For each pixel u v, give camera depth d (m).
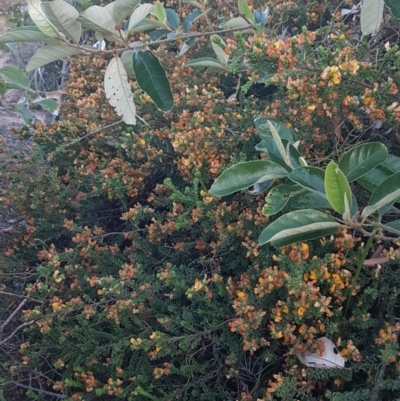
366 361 1.31
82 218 2.22
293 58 1.37
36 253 2.13
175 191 1.77
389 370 1.28
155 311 1.69
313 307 1.28
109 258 1.91
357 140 1.68
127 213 1.88
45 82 3.98
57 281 1.68
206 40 2.55
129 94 1.72
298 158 1.37
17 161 2.54
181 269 1.74
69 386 1.52
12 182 2.26
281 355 1.49
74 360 1.61
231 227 1.61
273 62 1.43
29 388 1.58
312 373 1.28
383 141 1.64
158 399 1.42
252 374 1.46
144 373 1.53
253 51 1.41
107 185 2.08
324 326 1.32
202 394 1.43
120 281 1.67
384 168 1.29
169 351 1.45
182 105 2.18
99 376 1.61
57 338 1.63
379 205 1.09
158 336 1.45
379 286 1.43
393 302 1.37
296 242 1.22
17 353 1.76
